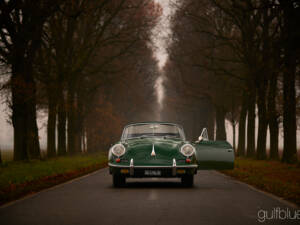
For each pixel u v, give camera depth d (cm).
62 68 3328
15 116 2792
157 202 1108
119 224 818
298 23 2527
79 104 4244
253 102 3822
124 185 1555
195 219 869
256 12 3434
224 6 3572
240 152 4194
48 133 3503
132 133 1614
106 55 4538
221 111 5112
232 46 3469
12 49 2662
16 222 844
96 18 3612
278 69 2930
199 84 5012
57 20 3234
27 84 2659
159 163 1455
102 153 4941
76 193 1309
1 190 1339
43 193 1312
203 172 2409
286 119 2873
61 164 2600
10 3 2480
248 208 1017
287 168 2461
